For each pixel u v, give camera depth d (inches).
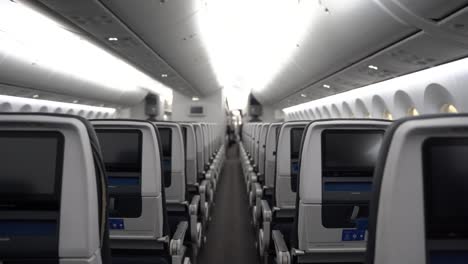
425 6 103.1
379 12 124.5
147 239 107.0
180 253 114.7
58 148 50.9
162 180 106.3
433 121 41.1
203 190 197.8
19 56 232.5
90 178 51.8
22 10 154.3
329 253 99.0
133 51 221.9
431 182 42.3
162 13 165.8
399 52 154.9
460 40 123.3
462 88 166.4
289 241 141.6
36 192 51.6
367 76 218.5
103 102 499.5
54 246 51.8
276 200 153.3
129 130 101.7
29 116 49.8
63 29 178.2
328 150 93.3
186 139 194.9
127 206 104.9
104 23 157.9
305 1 165.2
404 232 42.8
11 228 52.7
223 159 596.4
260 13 212.4
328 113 415.5
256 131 330.0
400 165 41.8
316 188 93.9
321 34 184.4
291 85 369.7
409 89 215.3
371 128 92.5
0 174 52.1
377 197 44.2
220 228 236.7
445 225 42.8
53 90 324.2
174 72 326.3
